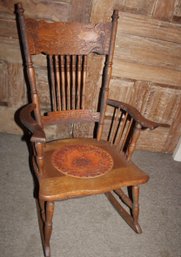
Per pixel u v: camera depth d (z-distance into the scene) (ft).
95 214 4.88
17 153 6.06
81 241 4.31
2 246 4.02
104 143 4.65
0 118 6.33
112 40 4.19
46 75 5.65
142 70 5.67
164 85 5.97
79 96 4.73
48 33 3.93
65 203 5.04
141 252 4.28
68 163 3.92
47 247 3.89
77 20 5.01
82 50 4.23
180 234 4.74
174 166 6.66
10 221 4.46
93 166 3.90
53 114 4.45
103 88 4.55
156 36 5.26
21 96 5.99
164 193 5.67
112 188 3.55
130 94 6.03
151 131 6.72
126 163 4.07
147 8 4.95
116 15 4.06
